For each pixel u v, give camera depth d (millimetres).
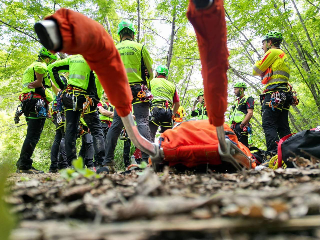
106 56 1698
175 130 2828
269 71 4988
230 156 2615
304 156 2779
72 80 4348
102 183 1446
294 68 10930
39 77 5289
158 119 5504
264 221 703
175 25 11609
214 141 2641
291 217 741
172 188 1278
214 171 2822
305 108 11672
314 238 692
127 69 4004
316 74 9867
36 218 878
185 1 9508
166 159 2734
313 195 896
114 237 601
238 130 7445
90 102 4344
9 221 508
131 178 1967
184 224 690
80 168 1626
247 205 730
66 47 1321
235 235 692
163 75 5945
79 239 598
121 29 4230
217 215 753
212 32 1537
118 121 3898
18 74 11953
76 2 9086
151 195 1087
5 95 12297
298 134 2896
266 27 8891
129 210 747
